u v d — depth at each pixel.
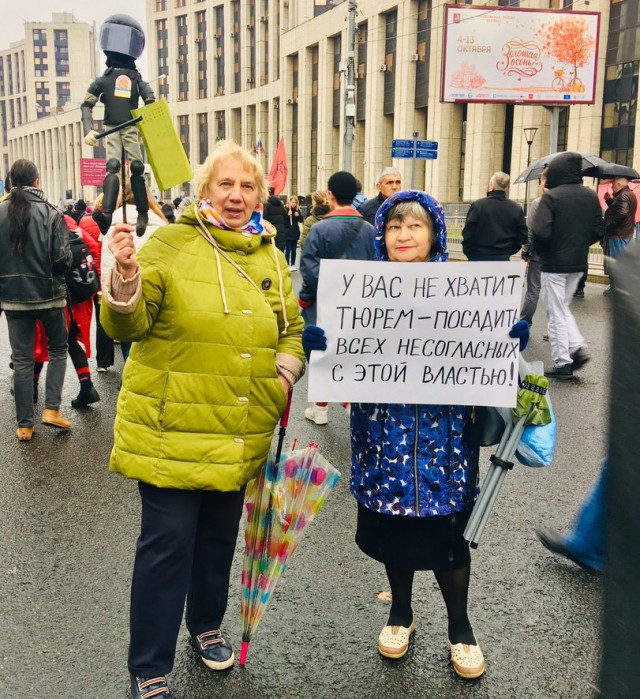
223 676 2.78
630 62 31.55
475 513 2.68
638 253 1.02
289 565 3.62
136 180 2.34
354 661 2.87
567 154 7.20
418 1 41.34
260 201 2.63
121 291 2.29
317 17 52.59
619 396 1.00
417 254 2.68
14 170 5.32
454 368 2.64
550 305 7.37
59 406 5.98
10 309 5.38
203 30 78.38
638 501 0.97
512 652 2.92
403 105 42.84
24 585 3.44
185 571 2.55
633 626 0.99
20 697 2.65
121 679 2.75
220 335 2.48
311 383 2.64
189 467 2.47
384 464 2.67
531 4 33.78
